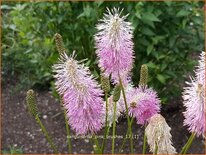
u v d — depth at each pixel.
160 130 0.24
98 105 0.25
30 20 0.52
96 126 0.25
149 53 0.44
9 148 0.47
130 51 0.26
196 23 0.45
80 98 0.24
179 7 0.45
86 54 0.48
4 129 0.51
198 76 0.24
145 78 0.29
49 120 0.52
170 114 0.50
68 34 0.49
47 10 0.48
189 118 0.24
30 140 0.49
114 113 0.27
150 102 0.28
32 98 0.27
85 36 0.48
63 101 0.27
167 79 0.48
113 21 0.25
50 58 0.49
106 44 0.25
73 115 0.25
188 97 0.24
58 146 0.47
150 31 0.43
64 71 0.24
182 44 0.47
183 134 0.47
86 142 0.47
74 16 0.47
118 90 0.26
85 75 0.25
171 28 0.45
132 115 0.29
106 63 0.25
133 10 0.43
